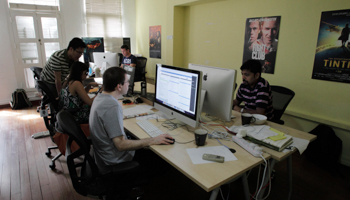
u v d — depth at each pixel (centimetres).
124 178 138
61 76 279
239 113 213
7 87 462
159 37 512
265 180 139
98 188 132
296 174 238
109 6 550
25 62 473
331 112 256
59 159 258
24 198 194
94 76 385
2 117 393
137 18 586
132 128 170
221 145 144
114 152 140
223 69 166
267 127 164
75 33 517
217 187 112
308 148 263
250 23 324
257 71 197
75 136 115
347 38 232
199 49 426
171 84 172
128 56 473
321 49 254
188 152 133
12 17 443
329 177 233
